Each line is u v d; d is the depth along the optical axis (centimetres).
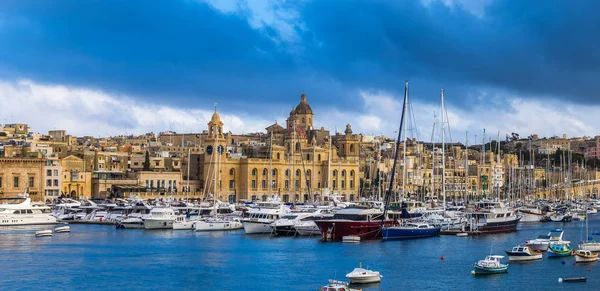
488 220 18275
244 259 14075
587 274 12388
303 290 11331
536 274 12394
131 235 18188
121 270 12975
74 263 13662
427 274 12419
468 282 11794
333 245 15938
